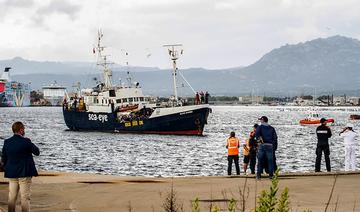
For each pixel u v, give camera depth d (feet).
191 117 390.42
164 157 258.98
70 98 478.59
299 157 265.54
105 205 69.46
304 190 79.10
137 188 84.69
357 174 99.55
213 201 70.28
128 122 413.18
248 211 61.82
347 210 63.10
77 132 451.94
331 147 338.13
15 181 58.85
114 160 245.45
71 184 90.02
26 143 58.34
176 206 66.13
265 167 97.76
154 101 430.20
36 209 67.36
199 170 205.05
